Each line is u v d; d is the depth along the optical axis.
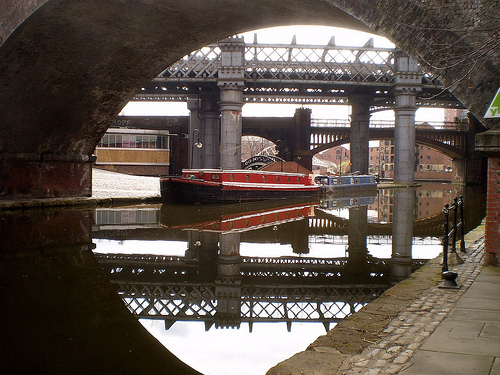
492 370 4.70
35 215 21.64
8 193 23.94
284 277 12.02
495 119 9.47
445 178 126.19
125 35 20.95
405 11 10.60
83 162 28.45
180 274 12.06
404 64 53.19
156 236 18.25
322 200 42.78
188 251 15.26
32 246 14.20
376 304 7.38
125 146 58.94
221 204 34.88
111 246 15.37
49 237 16.11
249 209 31.17
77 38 20.12
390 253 15.76
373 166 144.75
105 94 25.27
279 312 9.12
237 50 48.44
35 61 20.56
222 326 8.22
